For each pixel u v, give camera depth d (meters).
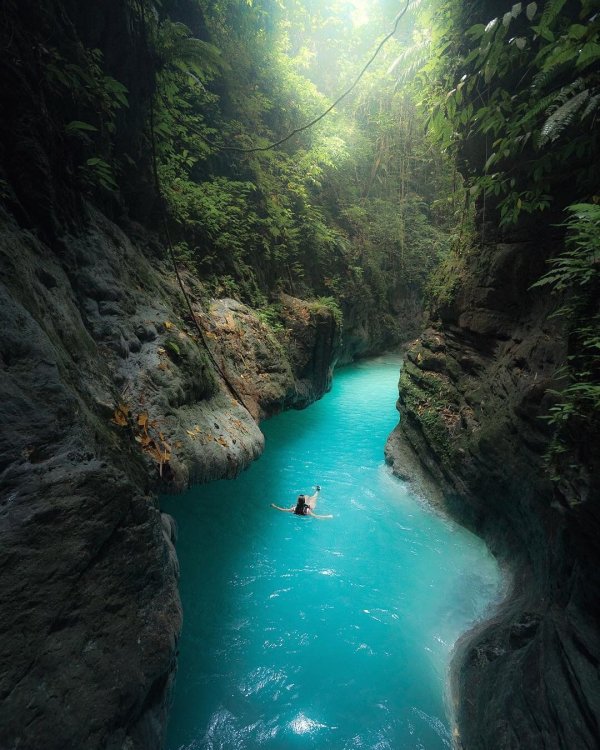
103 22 6.61
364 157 20.89
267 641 4.36
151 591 3.09
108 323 5.68
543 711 2.70
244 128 12.78
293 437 10.05
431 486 7.12
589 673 2.49
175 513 5.69
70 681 2.28
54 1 5.71
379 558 5.68
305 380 12.77
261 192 12.88
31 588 2.32
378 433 10.58
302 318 12.66
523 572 4.60
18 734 1.97
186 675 3.91
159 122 8.34
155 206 8.58
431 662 4.16
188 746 3.31
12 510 2.48
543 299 5.14
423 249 22.53
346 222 19.62
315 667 4.08
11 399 2.83
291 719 3.57
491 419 5.46
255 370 9.98
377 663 4.13
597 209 3.26
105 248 6.33
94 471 2.91
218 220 10.56
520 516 4.76
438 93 6.62
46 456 2.82
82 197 6.14
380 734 3.47
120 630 2.70
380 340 21.12
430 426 7.04
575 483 2.83
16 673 2.08
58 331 4.12
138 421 5.37
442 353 7.51
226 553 5.64
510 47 4.83
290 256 14.70
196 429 6.43
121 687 2.50
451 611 4.79
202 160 11.02
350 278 17.98
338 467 8.51
